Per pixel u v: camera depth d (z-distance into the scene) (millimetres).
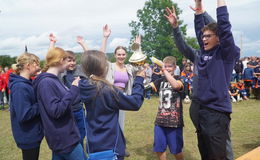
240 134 5004
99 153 1951
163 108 3086
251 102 9383
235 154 3898
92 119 2018
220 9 1985
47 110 2088
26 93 2293
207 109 2119
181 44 2670
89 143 2016
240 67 14031
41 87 2137
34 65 2479
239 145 4320
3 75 9820
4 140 5195
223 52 2047
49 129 2176
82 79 2143
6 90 10203
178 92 3049
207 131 2090
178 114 3033
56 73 2311
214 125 2070
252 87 10570
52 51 2273
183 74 10078
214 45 2150
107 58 2094
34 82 2273
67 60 2385
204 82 2119
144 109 8359
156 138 3113
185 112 7473
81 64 2059
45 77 2188
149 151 4227
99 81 1980
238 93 9766
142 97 2102
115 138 2018
